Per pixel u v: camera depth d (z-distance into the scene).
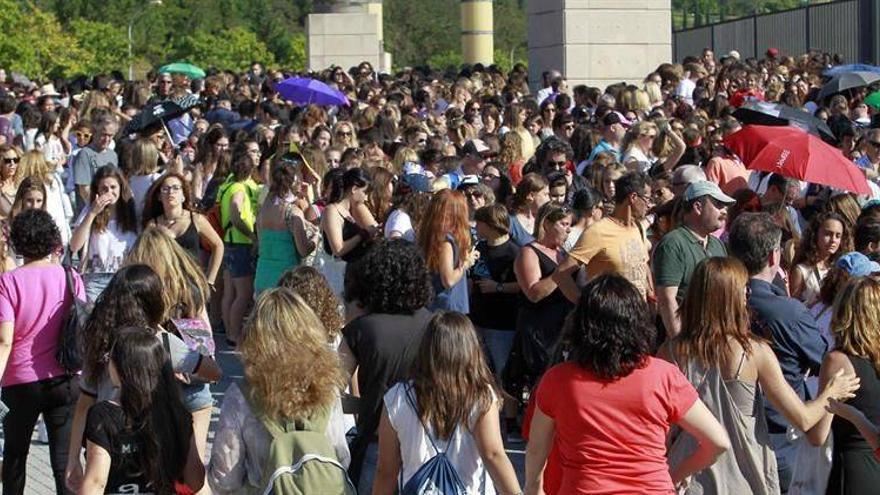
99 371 13.36
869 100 35.06
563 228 18.73
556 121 31.62
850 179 20.42
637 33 51.03
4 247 18.30
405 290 13.52
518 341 19.22
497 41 162.50
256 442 12.18
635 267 17.47
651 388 11.21
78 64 107.44
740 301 12.74
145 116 29.86
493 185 23.61
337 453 12.51
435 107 40.66
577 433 11.22
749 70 42.06
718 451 11.52
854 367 13.05
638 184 17.48
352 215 21.22
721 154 24.72
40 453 19.81
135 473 11.98
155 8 130.25
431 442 12.12
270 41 137.12
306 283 14.25
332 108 40.62
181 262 15.39
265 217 22.75
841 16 57.81
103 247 20.64
